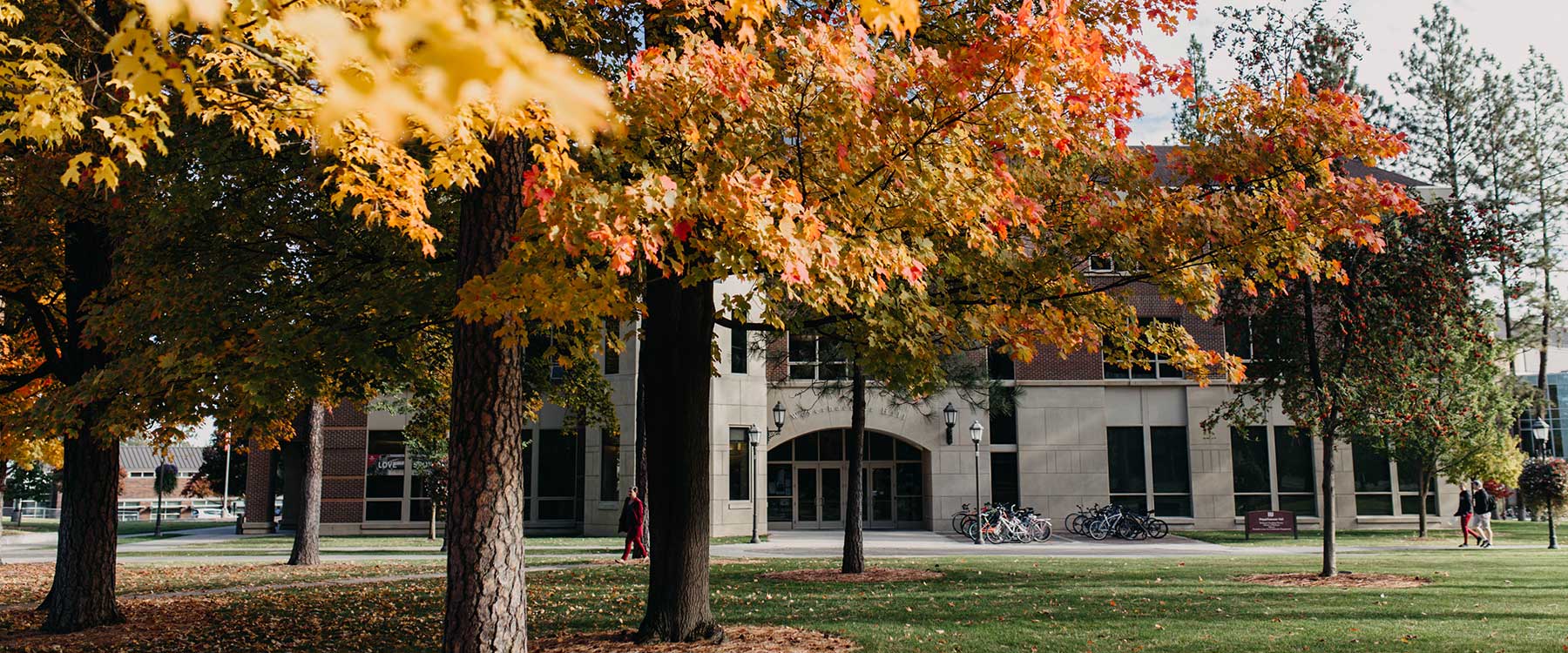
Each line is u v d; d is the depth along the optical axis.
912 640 11.35
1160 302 34.78
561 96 1.18
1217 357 11.02
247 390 9.68
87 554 13.12
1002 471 35.69
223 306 10.63
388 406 26.81
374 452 37.50
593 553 25.88
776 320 9.12
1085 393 35.78
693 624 11.53
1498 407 31.58
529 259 7.29
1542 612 12.97
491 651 7.86
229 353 10.43
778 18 9.03
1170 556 23.70
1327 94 11.17
